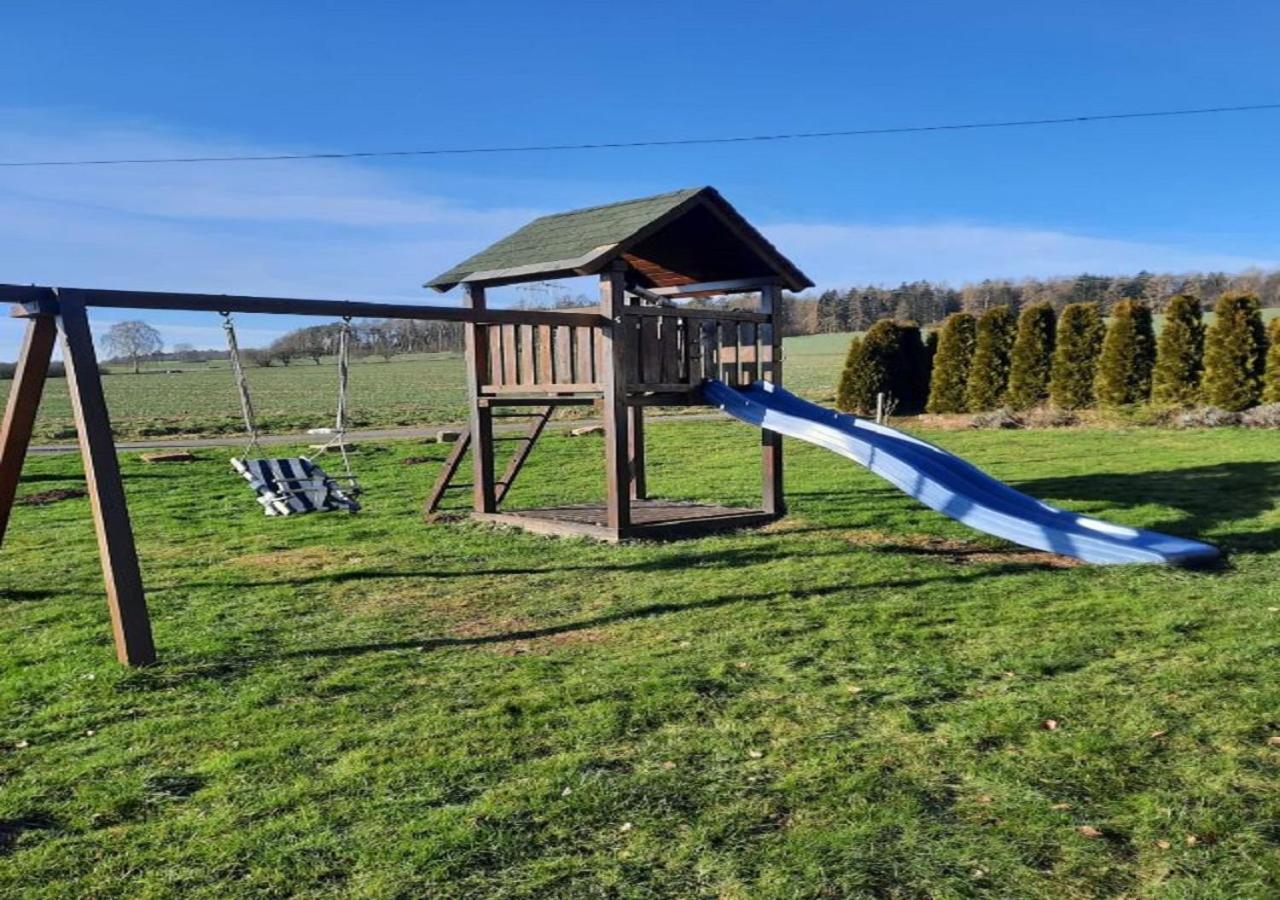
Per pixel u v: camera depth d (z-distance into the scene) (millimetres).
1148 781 3717
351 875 3166
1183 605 6340
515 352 10500
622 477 9328
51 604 7234
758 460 16375
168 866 3254
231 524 11148
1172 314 21094
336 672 5402
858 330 75875
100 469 5535
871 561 8008
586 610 6734
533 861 3234
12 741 4473
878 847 3273
